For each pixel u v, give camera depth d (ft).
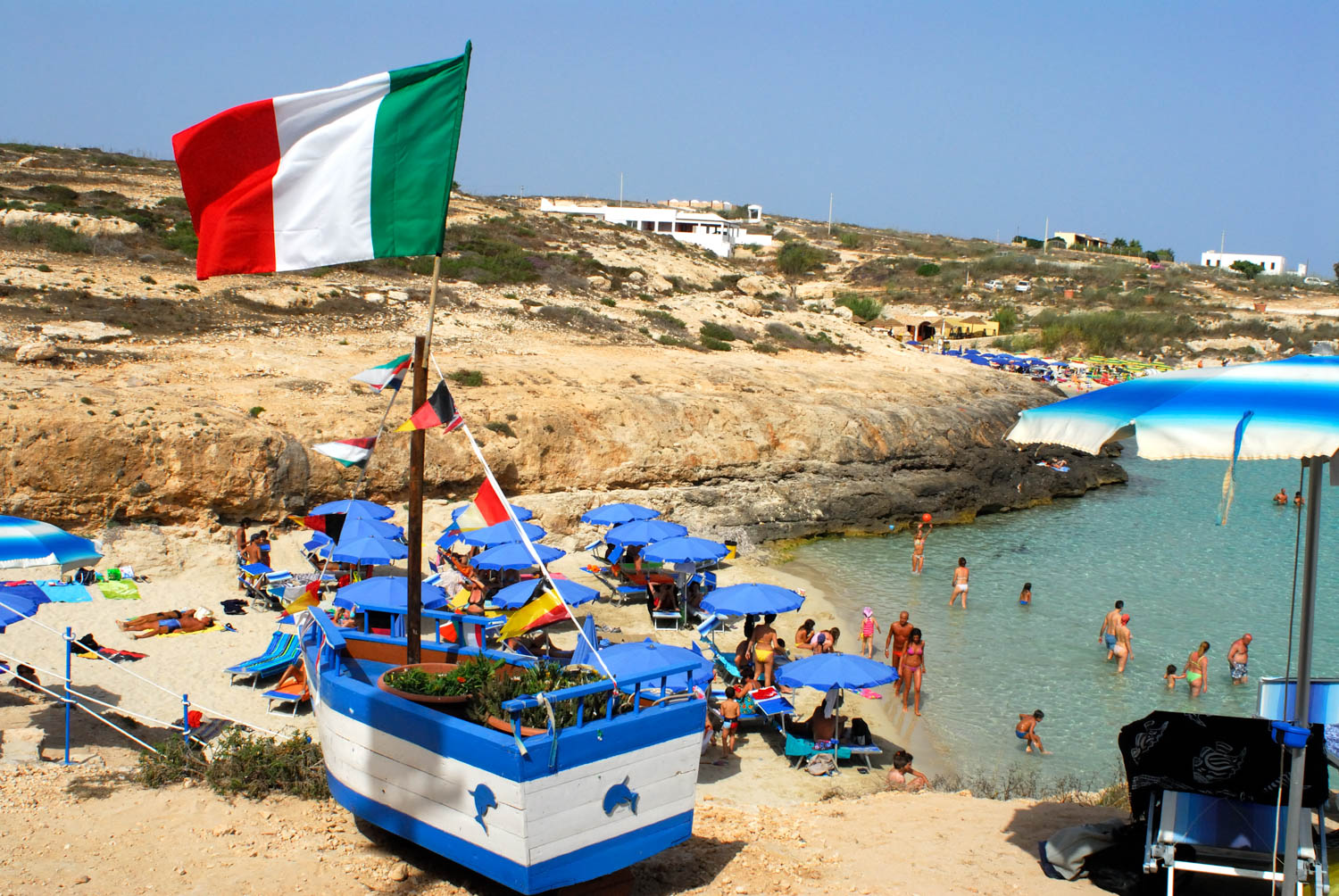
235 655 56.13
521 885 24.23
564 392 102.01
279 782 33.24
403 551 65.41
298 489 77.87
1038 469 130.21
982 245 491.31
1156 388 21.35
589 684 25.55
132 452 70.90
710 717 52.39
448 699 26.55
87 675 50.75
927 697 61.31
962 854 29.22
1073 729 56.95
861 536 104.12
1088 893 25.88
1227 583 88.43
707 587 78.02
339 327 119.14
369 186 29.53
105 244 129.39
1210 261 541.34
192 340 103.81
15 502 67.46
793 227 526.16
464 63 29.71
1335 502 127.85
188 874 25.77
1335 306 326.03
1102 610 79.87
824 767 49.39
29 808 29.37
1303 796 23.68
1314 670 66.59
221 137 28.32
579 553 88.17
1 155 194.80
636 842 26.48
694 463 101.86
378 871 27.27
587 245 198.49
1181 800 24.41
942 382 148.15
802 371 135.95
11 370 83.10
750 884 27.30
